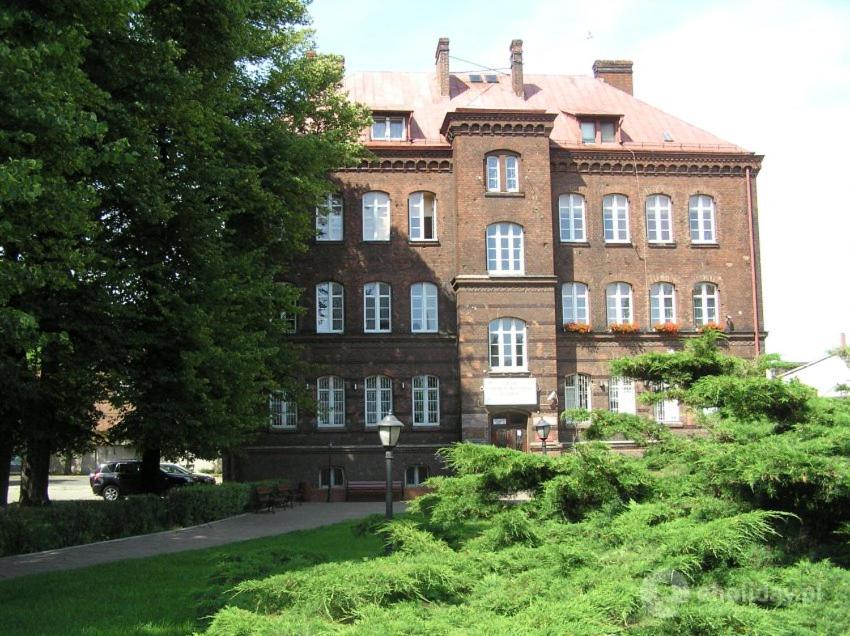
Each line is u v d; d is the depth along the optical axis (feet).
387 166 129.29
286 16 90.53
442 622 20.99
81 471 206.39
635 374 47.98
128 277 65.41
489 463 34.09
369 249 128.06
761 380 38.70
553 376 124.06
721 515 30.91
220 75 69.46
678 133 139.64
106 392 70.64
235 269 77.10
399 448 124.36
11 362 60.39
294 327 126.00
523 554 28.32
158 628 34.19
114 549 61.57
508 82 146.10
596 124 135.44
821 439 31.91
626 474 33.65
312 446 123.95
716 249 134.10
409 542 30.45
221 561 33.09
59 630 34.04
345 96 108.06
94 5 44.65
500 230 126.62
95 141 54.13
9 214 43.16
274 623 21.33
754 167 135.95
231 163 79.30
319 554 34.65
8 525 58.34
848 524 30.19
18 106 39.78
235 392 76.18
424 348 126.62
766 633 20.88
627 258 132.16
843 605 25.34
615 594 22.00
